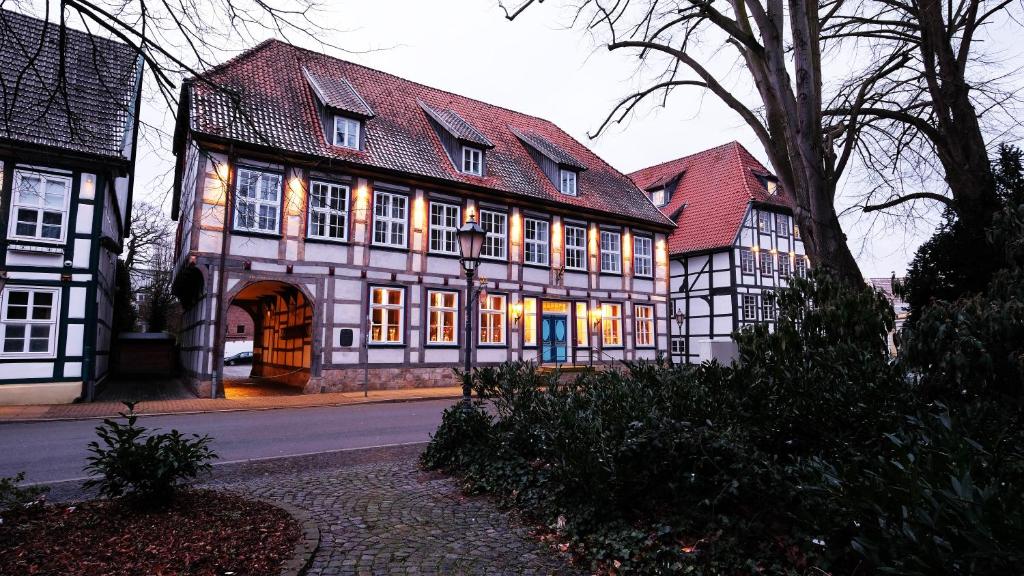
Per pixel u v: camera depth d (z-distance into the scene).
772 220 30.12
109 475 4.44
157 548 3.83
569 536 4.26
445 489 5.83
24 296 13.06
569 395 5.62
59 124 13.08
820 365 4.63
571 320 22.09
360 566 3.86
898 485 2.55
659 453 4.14
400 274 17.75
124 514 4.50
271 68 18.30
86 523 4.25
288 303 19.47
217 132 14.42
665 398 4.95
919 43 9.50
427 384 18.00
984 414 3.68
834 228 6.98
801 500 3.37
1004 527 1.98
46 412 11.70
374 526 4.68
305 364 17.12
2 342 12.73
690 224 30.78
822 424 4.37
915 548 2.22
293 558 3.83
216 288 14.69
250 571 3.58
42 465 7.10
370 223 17.25
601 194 24.25
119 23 4.76
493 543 4.30
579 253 22.70
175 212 20.81
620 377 5.73
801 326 5.19
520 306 20.44
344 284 16.69
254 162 15.24
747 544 3.57
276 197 15.66
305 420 11.34
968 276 6.97
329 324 16.36
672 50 8.51
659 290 25.02
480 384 6.59
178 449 4.71
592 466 4.20
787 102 7.27
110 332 21.19
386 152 18.09
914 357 4.36
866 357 4.50
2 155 12.82
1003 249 5.02
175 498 4.97
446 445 6.68
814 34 7.40
